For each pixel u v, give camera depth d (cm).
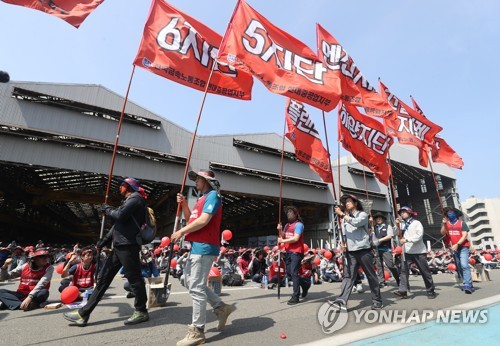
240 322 329
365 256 401
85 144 1847
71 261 572
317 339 259
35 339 268
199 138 2344
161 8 548
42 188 2909
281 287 702
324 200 2841
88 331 295
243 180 2469
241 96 578
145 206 345
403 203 4925
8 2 390
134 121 2072
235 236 5166
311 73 528
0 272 613
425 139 882
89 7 425
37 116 1766
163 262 1188
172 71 523
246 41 499
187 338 248
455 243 598
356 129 703
